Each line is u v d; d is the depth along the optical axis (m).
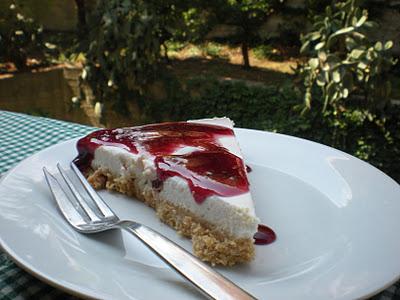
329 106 3.34
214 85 3.73
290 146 1.30
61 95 4.07
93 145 1.20
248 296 0.65
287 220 0.99
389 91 3.10
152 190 1.07
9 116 1.60
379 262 0.77
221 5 3.98
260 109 3.63
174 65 4.26
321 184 1.11
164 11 3.83
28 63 4.23
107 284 0.71
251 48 4.60
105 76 3.74
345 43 3.07
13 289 0.75
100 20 3.57
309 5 4.12
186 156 1.10
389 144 3.25
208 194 0.94
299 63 3.90
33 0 4.73
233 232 0.89
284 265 0.84
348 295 0.69
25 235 0.82
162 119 3.88
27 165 1.10
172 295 0.69
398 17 3.88
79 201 0.97
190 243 0.94
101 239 0.85
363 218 0.94
